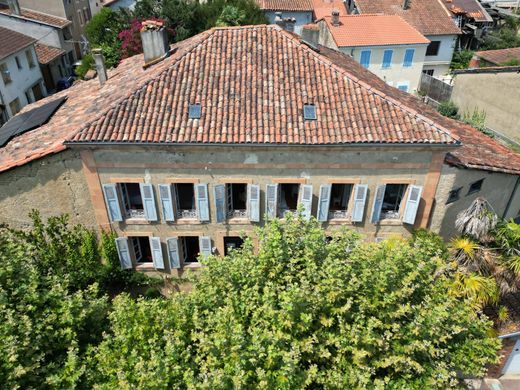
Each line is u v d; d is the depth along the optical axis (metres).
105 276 15.19
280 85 13.78
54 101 18.69
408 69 33.09
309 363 8.77
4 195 13.83
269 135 12.55
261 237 9.79
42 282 9.55
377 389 8.00
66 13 41.22
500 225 11.52
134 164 13.19
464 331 9.81
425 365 9.08
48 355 8.64
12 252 10.27
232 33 15.32
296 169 13.42
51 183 13.70
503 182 15.68
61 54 38.16
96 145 12.54
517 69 20.84
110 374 8.03
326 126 12.86
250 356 7.70
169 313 8.92
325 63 14.43
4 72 28.92
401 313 8.65
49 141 13.95
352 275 8.66
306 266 9.20
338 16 33.06
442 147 12.71
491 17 45.72
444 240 15.60
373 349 8.55
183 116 13.02
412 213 14.01
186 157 13.09
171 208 13.87
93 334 9.28
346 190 14.53
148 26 16.19
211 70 14.18
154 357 7.48
